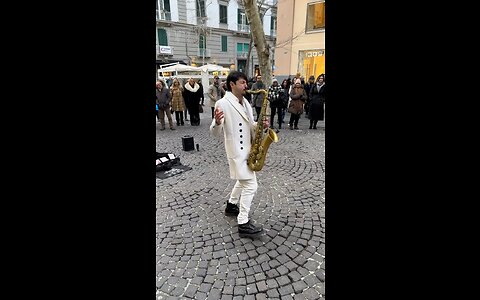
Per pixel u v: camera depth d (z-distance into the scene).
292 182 4.23
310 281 2.18
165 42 23.98
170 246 2.67
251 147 2.77
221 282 2.19
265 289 2.11
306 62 13.92
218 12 27.17
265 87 6.78
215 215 3.28
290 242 2.69
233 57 29.53
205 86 16.69
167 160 5.02
